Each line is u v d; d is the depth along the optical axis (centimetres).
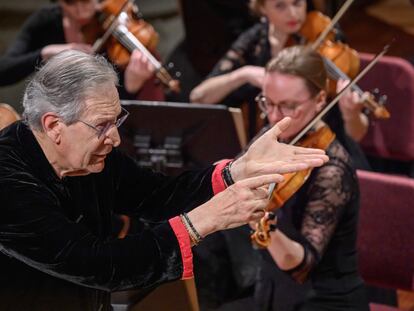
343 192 525
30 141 390
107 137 376
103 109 371
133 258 378
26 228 375
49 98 370
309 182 527
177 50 1106
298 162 404
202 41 1053
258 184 385
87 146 376
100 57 384
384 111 745
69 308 409
